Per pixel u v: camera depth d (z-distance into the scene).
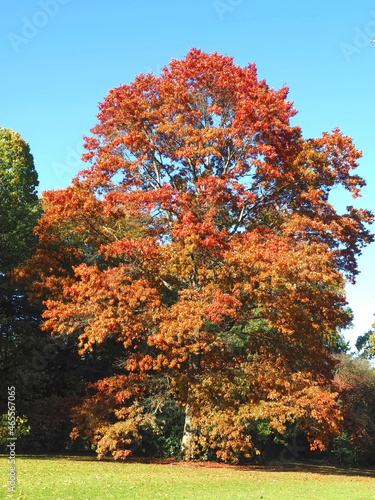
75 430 27.89
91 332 23.72
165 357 23.80
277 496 15.74
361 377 37.84
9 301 31.58
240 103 25.20
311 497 15.78
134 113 27.44
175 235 23.84
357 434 35.84
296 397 23.95
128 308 24.30
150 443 31.73
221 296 22.64
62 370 33.66
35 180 35.44
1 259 31.27
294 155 26.81
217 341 25.03
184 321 22.70
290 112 26.78
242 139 26.06
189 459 26.78
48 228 28.52
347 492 17.36
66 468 20.08
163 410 29.53
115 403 26.77
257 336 27.20
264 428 31.66
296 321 25.61
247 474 22.06
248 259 23.25
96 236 29.02
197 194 26.16
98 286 24.59
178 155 25.19
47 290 29.33
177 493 15.52
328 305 26.25
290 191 27.48
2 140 33.97
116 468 21.53
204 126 27.52
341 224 26.52
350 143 26.56
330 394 23.27
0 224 31.48
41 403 29.81
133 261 27.19
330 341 42.44
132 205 25.23
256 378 24.75
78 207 26.45
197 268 26.30
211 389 24.94
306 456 39.41
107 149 27.81
